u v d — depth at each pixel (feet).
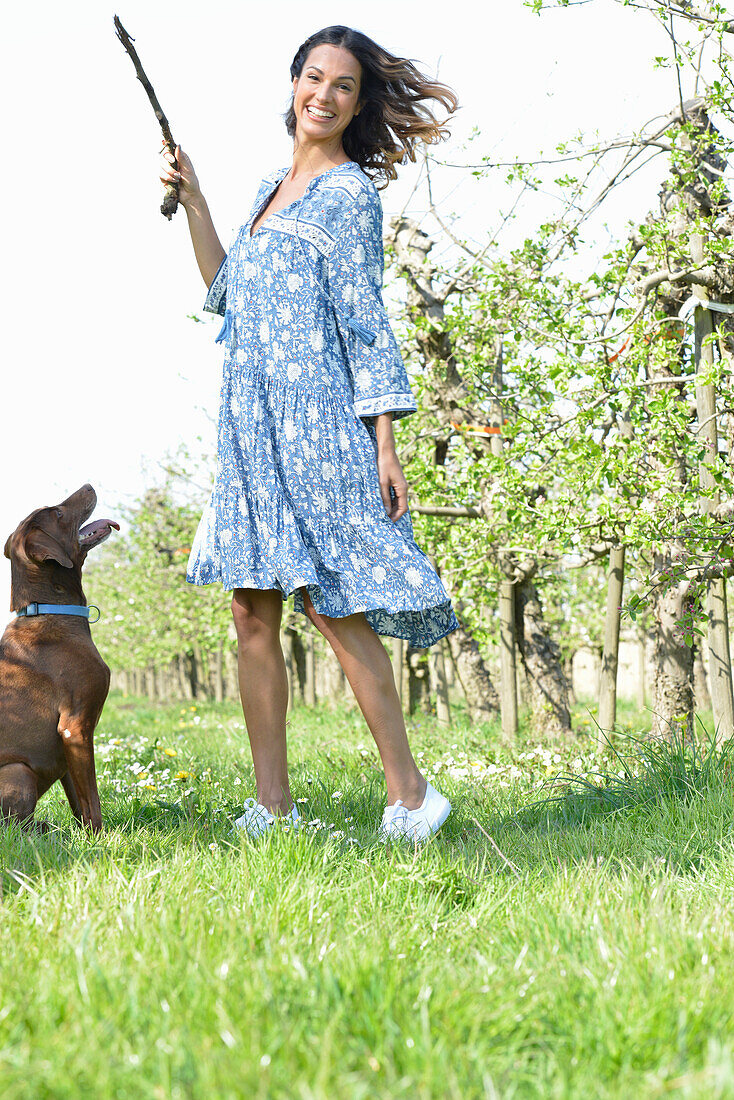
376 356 12.13
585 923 7.11
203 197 13.70
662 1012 5.33
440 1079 4.56
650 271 22.38
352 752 21.99
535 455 24.36
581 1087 4.63
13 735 12.72
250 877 8.23
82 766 12.60
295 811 12.01
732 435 20.15
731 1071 4.46
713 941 6.66
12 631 13.15
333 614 11.80
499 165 23.62
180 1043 4.79
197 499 52.60
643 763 14.16
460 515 27.89
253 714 12.50
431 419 31.07
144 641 72.08
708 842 10.34
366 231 12.32
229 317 12.64
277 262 12.21
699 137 19.69
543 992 5.82
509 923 7.59
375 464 12.11
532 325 23.75
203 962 5.85
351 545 11.94
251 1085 4.36
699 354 19.48
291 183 12.95
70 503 13.79
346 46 12.65
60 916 7.14
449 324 26.20
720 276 19.24
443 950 6.89
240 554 11.95
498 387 26.76
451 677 67.97
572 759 19.11
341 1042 4.93
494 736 28.86
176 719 46.91
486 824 12.56
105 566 78.23
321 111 12.59
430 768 19.34
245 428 12.16
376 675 11.96
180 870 8.52
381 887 8.46
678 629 21.08
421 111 13.43
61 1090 4.41
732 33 18.37
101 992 5.50
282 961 6.03
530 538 22.77
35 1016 5.23
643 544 19.01
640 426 21.44
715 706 18.81
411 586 11.84
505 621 27.14
